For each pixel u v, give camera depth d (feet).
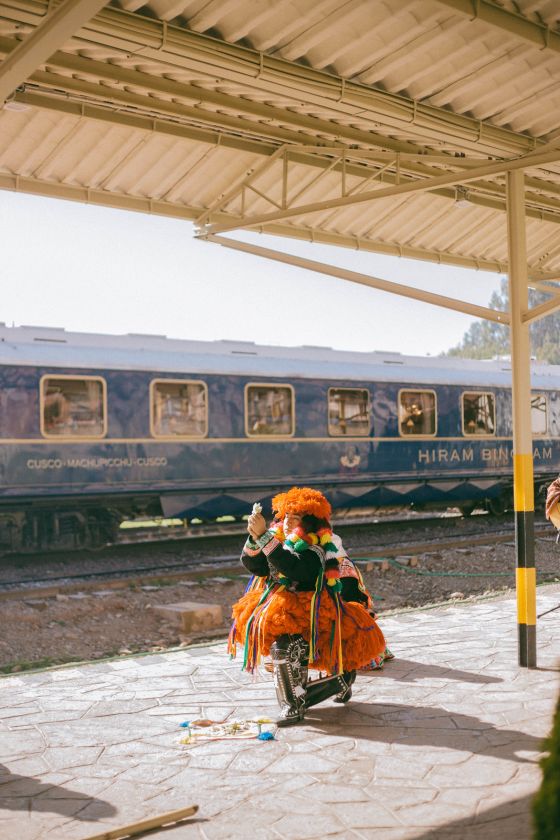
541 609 26.50
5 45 17.43
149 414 46.78
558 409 65.46
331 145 24.90
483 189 26.96
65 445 44.32
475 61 18.15
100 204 27.14
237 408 49.62
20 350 43.98
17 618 31.09
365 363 55.88
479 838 10.78
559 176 25.16
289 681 15.85
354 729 15.35
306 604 16.03
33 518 45.60
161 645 29.66
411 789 12.50
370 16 16.52
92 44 16.70
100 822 11.77
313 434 52.19
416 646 21.65
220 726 15.64
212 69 17.80
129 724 16.02
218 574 38.73
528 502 19.56
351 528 53.83
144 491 46.55
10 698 17.80
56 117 23.27
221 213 29.01
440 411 57.72
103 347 46.80
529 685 17.80
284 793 12.54
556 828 6.41
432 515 71.36
